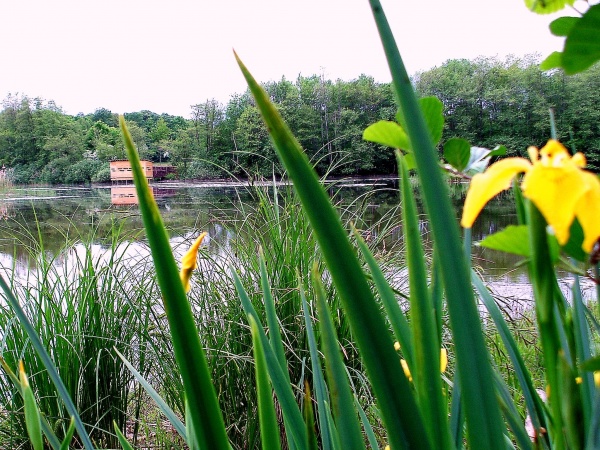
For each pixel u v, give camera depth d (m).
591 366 0.40
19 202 20.27
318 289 0.48
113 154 41.06
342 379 0.48
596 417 0.42
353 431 0.47
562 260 0.43
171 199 19.23
